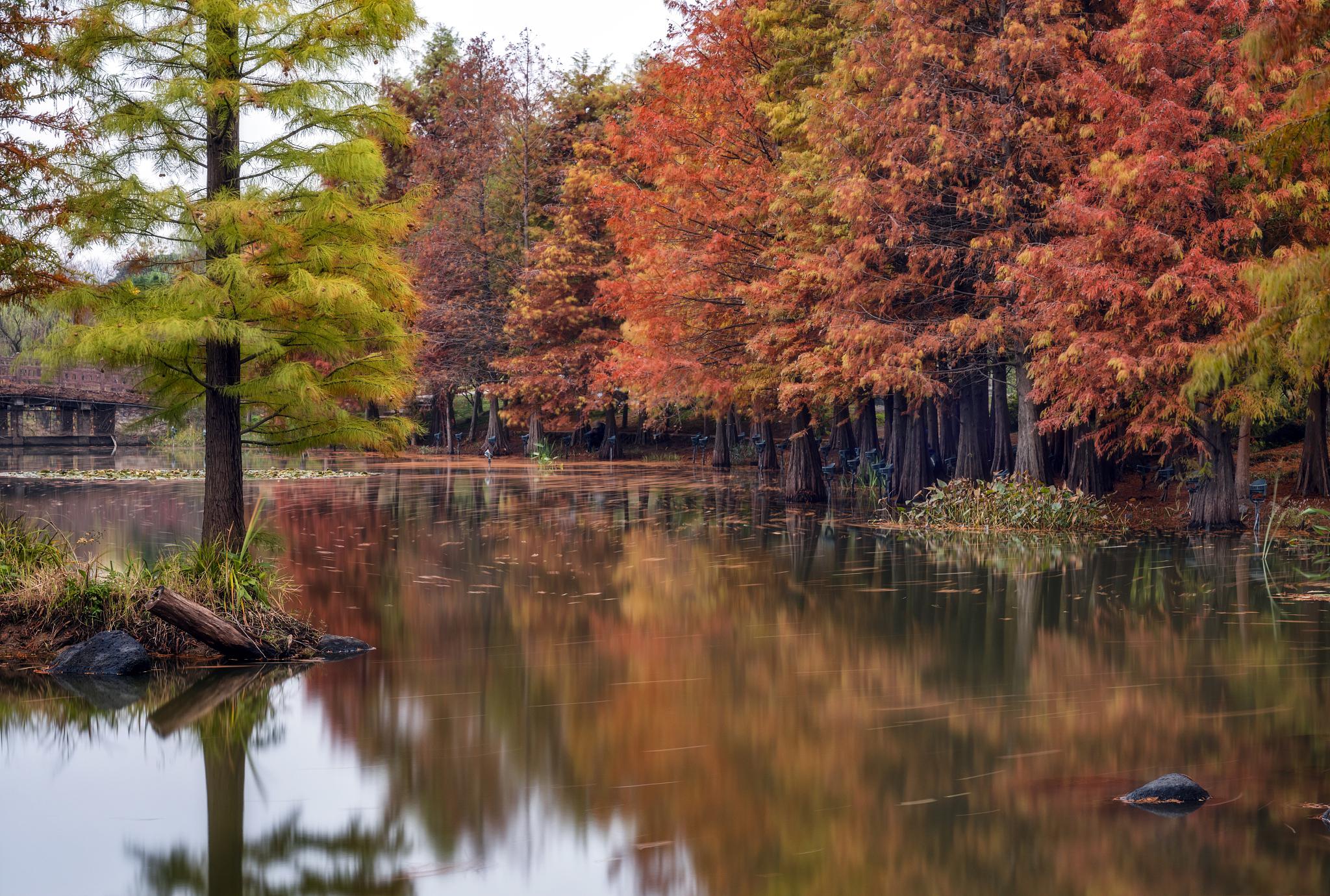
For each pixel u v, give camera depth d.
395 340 13.88
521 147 59.66
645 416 67.12
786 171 27.23
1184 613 13.84
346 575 17.27
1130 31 21.72
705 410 45.97
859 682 10.56
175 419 13.92
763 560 19.20
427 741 8.79
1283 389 25.38
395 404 15.01
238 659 11.59
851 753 8.36
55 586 12.07
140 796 7.66
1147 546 20.64
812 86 28.28
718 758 8.28
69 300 12.52
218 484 13.36
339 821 7.14
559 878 6.19
